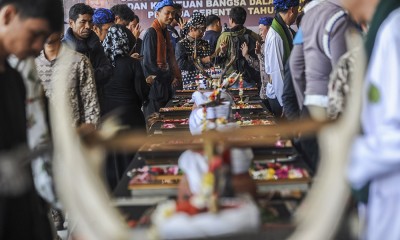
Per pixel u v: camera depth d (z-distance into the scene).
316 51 3.97
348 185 1.91
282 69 6.72
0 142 2.46
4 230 2.52
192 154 2.35
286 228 2.30
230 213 1.89
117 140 2.04
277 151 3.41
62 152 1.94
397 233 2.20
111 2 11.91
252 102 6.34
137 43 9.13
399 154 2.05
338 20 3.87
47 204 3.01
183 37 9.25
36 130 2.80
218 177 2.01
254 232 1.93
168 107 6.11
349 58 3.16
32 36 2.52
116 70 5.59
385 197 2.21
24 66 2.77
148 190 3.01
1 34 2.49
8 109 2.54
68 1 11.69
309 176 3.14
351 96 1.99
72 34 5.34
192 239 1.89
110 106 5.59
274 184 3.05
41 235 2.77
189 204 1.94
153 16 12.09
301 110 4.28
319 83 3.96
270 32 6.79
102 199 1.92
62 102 2.05
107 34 5.67
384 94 2.13
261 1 12.08
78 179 1.92
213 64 8.48
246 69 8.65
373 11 2.55
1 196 2.42
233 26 8.71
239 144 2.54
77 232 2.13
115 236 1.89
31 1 2.46
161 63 8.13
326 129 1.96
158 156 3.35
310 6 4.04
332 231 1.85
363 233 2.47
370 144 2.12
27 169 2.65
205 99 3.96
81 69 4.46
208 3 12.12
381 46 2.17
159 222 1.91
